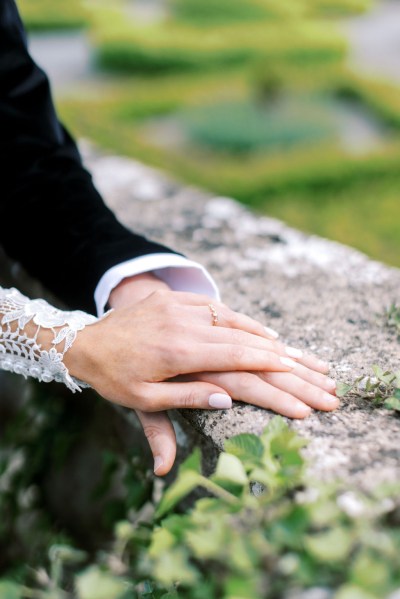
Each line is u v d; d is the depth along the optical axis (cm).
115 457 81
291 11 647
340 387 58
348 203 228
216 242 90
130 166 116
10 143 76
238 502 43
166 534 43
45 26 572
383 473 49
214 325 62
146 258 70
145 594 53
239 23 621
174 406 59
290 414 56
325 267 83
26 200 75
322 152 263
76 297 71
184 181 241
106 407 83
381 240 199
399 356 65
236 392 58
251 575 39
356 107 357
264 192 236
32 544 100
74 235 73
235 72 445
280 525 40
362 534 40
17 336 65
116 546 74
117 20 589
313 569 39
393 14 688
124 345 61
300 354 62
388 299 75
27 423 99
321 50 478
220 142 300
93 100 344
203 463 67
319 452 51
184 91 376
